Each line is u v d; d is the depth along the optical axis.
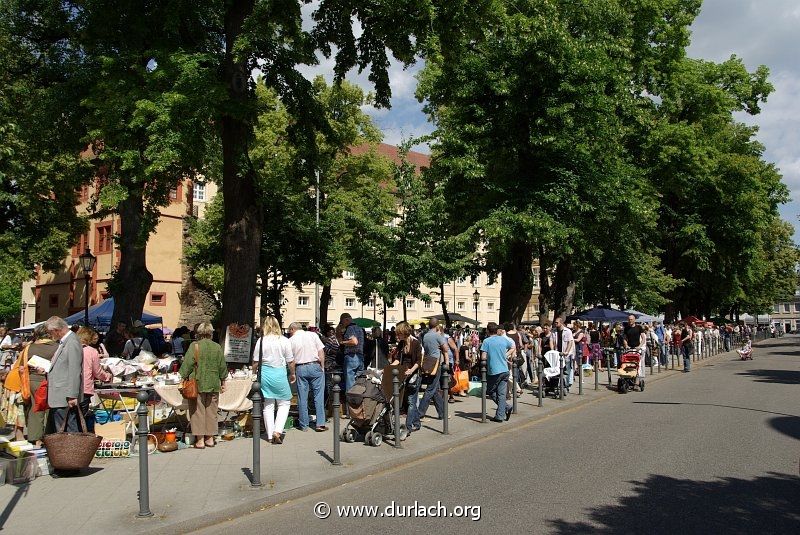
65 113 18.12
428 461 9.34
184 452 9.52
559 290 27.53
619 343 27.69
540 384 14.79
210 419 9.91
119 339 16.30
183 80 12.22
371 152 34.84
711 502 6.77
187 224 40.28
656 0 26.86
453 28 15.48
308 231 20.70
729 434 10.82
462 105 20.77
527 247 22.59
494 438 11.16
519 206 19.69
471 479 8.04
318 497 7.45
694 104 34.03
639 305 36.09
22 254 32.75
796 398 15.98
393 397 10.45
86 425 9.44
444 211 22.75
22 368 9.06
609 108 20.19
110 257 39.16
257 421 7.59
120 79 13.73
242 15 13.94
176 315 39.81
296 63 14.75
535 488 7.47
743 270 44.12
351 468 8.48
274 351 10.30
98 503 6.86
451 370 15.78
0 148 13.30
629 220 24.27
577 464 8.72
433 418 12.98
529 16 20.36
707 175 32.72
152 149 12.28
